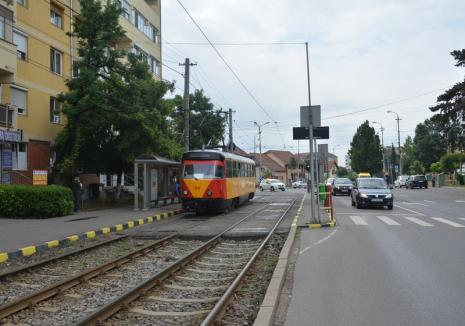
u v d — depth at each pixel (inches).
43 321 283.4
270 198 1647.4
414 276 365.1
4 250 513.0
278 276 356.5
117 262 455.2
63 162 1039.0
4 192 852.0
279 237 631.2
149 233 699.4
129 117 1059.3
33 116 1133.7
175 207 1151.6
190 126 2159.2
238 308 305.0
